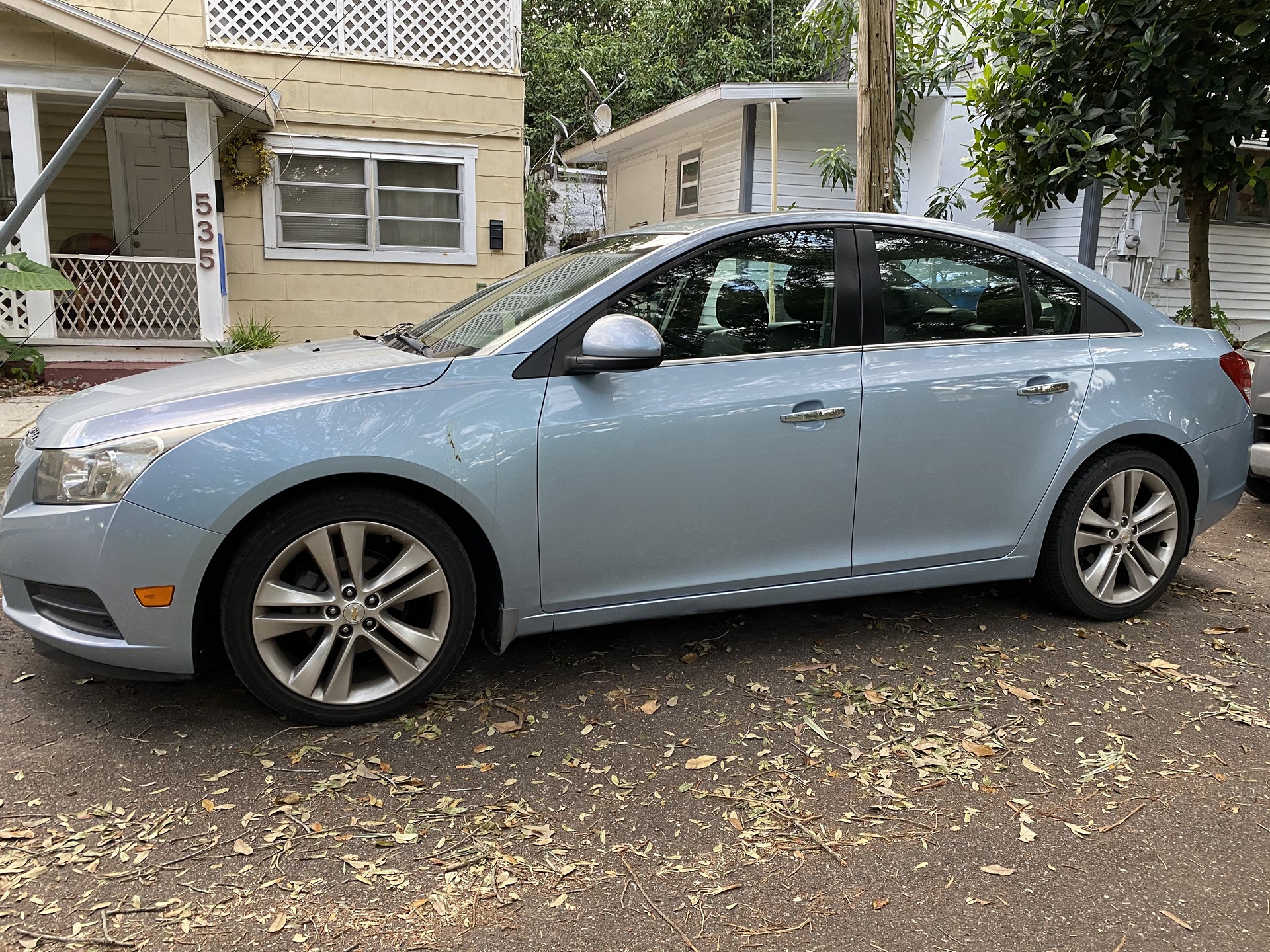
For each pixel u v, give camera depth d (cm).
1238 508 597
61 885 210
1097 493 367
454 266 1112
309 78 1029
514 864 221
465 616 293
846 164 1087
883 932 200
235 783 253
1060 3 687
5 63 894
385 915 203
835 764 269
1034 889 215
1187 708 306
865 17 569
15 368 920
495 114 1093
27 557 264
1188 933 200
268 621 269
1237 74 651
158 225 1177
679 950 194
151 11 991
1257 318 1247
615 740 280
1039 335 357
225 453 259
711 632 364
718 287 315
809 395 315
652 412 298
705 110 1215
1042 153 690
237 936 195
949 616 385
